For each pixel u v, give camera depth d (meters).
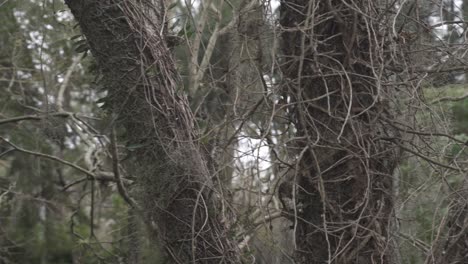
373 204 5.43
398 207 5.89
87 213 14.47
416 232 6.21
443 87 6.46
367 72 5.50
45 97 9.73
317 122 5.48
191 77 7.84
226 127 6.07
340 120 5.32
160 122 5.83
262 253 6.30
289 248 5.82
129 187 8.84
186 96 6.32
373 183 5.45
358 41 5.48
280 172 5.64
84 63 12.71
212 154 6.10
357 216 5.38
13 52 12.63
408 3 5.91
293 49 5.67
